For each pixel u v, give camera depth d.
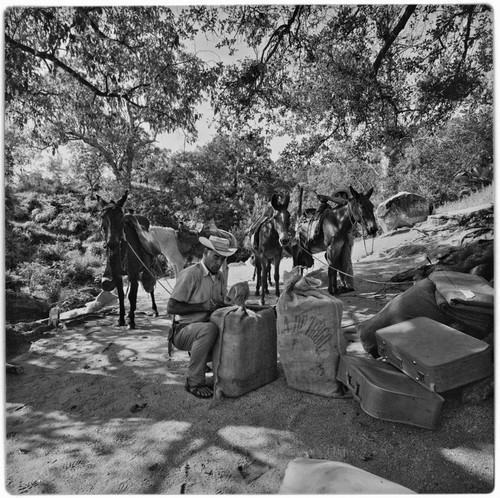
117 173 23.20
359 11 8.12
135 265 6.55
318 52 8.74
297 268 3.85
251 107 9.42
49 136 14.94
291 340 3.73
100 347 5.58
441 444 2.87
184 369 4.59
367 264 9.61
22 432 3.49
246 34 8.68
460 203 13.38
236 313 3.76
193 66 8.95
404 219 13.66
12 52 6.77
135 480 2.80
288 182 26.50
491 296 3.40
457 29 8.04
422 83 8.52
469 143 14.31
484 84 8.28
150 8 8.02
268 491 2.62
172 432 3.34
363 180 24.62
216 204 26.06
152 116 10.16
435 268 5.69
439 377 2.90
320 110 9.41
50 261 24.69
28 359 5.25
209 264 3.97
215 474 2.82
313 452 2.95
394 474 2.70
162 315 7.52
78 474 2.89
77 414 3.74
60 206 32.25
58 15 7.38
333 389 3.61
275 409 3.52
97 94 9.59
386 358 3.51
